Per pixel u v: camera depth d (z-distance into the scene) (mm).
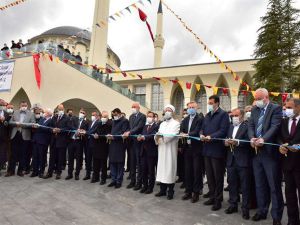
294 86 18656
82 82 17219
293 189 4031
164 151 5777
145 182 6148
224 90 12164
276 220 4098
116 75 29531
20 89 15250
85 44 28125
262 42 20016
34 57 14539
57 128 7367
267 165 4273
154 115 6848
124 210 4793
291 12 19734
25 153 7750
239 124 5125
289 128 4164
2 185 6320
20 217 4219
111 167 6707
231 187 4902
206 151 5199
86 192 5969
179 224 4172
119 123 6773
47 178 7375
